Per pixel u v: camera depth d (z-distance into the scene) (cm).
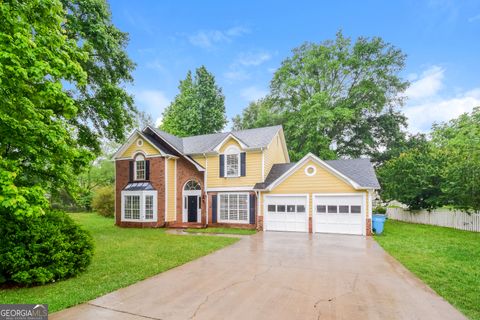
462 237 1309
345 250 1015
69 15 1105
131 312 466
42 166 686
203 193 1858
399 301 517
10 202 464
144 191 1834
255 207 1711
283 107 3375
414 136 3281
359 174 1566
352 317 448
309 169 1554
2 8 522
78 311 470
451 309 480
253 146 1767
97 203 2652
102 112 1352
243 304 502
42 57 605
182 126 3297
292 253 962
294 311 472
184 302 511
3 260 560
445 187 1702
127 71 1444
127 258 853
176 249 1002
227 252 979
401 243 1149
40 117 609
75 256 663
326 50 3053
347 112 2738
